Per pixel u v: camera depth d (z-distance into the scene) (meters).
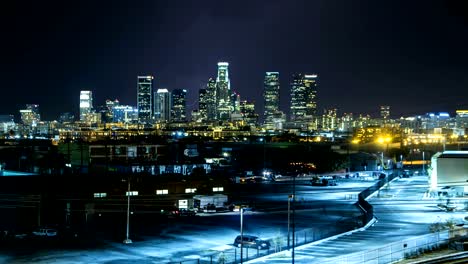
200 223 95.00
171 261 66.56
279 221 95.69
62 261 67.12
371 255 61.34
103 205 108.56
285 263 60.81
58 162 184.50
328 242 73.31
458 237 68.94
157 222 96.12
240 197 128.62
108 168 170.38
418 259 58.72
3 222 94.88
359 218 92.38
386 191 134.62
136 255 70.50
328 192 139.12
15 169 198.38
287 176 185.12
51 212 103.25
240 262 62.31
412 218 93.06
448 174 120.56
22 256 69.62
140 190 114.06
